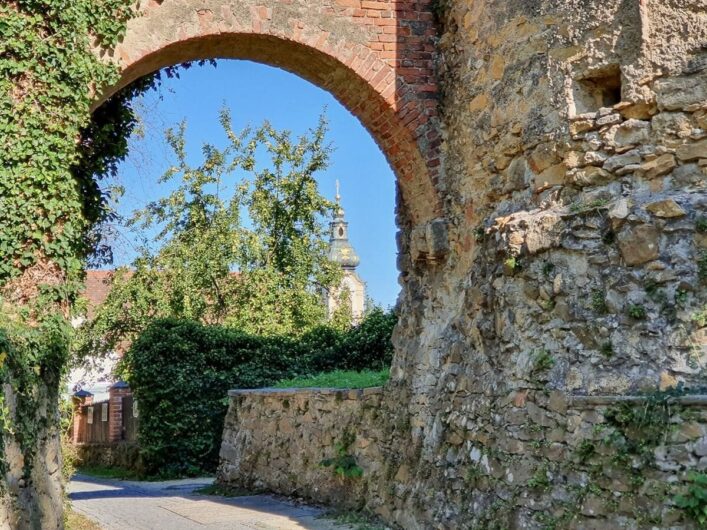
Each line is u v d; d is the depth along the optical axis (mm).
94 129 8594
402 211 9078
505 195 7086
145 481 15445
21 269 7168
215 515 9633
